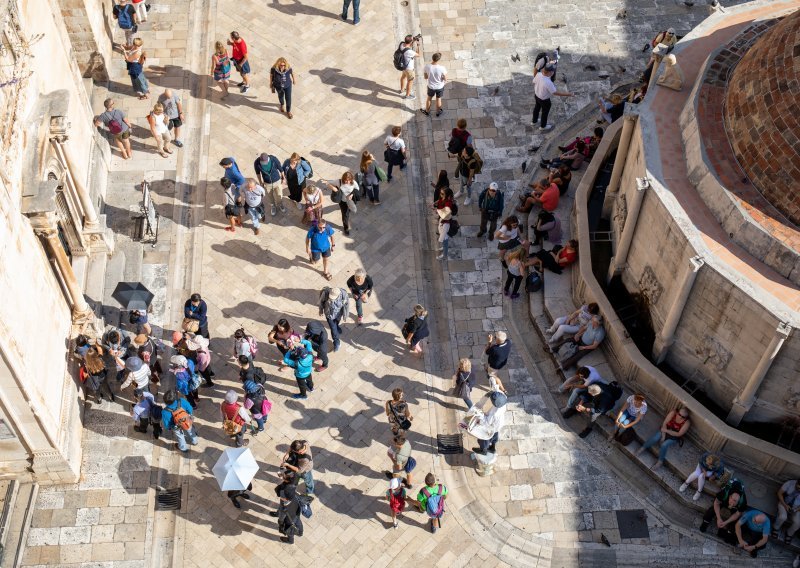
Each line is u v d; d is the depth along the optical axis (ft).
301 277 100.78
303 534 85.20
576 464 89.81
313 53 118.62
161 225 103.65
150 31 119.03
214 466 83.46
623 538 85.92
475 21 121.90
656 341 90.53
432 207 106.63
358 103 114.52
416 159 110.42
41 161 82.84
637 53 119.14
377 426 91.45
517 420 92.27
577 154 106.42
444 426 91.81
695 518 86.99
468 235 104.47
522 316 99.19
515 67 117.91
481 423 86.43
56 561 83.30
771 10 97.71
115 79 114.11
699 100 87.15
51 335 84.53
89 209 94.53
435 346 96.99
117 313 96.53
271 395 92.94
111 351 88.63
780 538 84.17
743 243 81.25
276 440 90.27
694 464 87.76
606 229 102.47
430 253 103.35
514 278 97.91
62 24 97.45
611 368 93.71
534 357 96.43
